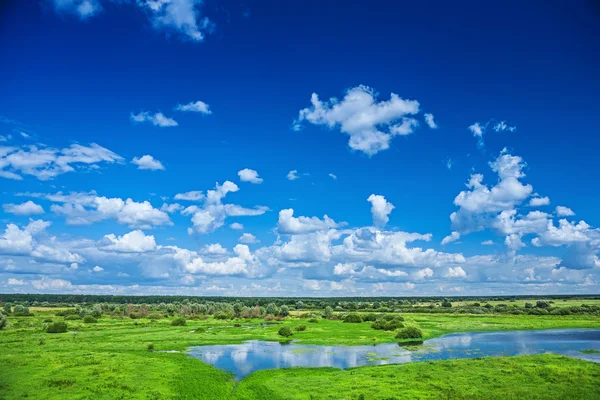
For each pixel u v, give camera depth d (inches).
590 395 1788.9
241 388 2068.2
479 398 1763.0
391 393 1863.9
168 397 1844.2
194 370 2405.3
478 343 3619.6
